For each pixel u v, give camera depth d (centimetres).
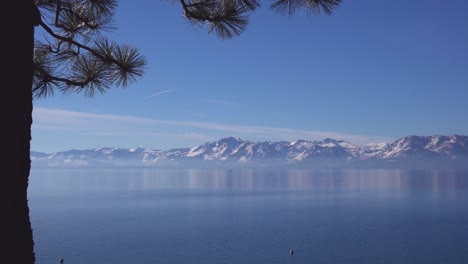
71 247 9375
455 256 8594
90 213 16225
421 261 8244
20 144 276
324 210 17800
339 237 11062
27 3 285
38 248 9256
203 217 15225
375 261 8231
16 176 271
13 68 273
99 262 7962
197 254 8812
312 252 9138
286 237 11056
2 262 261
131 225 13012
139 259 8244
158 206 19388
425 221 14125
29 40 288
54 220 14112
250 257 8644
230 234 11456
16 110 273
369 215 15950
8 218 265
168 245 9781
